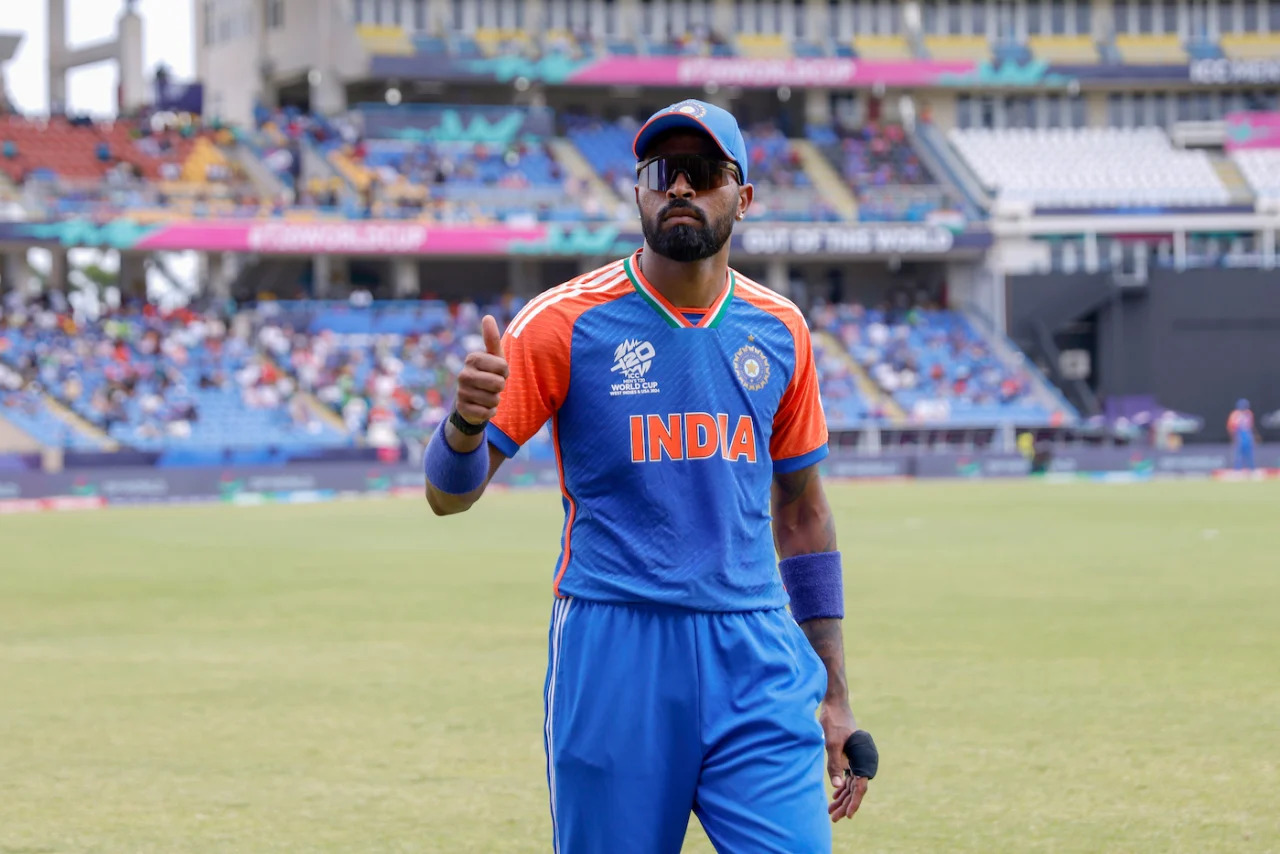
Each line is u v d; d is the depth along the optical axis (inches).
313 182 2933.1
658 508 213.8
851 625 773.9
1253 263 3031.5
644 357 215.3
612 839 212.7
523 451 2571.4
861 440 2805.1
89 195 2736.2
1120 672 617.6
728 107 3486.7
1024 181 3184.1
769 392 220.8
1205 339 2960.1
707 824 213.6
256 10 3272.6
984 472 2642.7
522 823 385.4
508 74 3105.3
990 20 3412.9
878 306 3255.4
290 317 2755.9
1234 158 3280.0
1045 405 2883.9
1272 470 2714.1
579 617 215.9
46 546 1392.7
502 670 643.5
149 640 756.6
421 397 2632.9
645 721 211.8
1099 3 3422.7
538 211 2955.2
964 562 1130.0
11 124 2918.3
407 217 2876.5
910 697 561.3
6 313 2554.1
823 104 3388.3
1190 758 453.7
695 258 211.2
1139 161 3265.3
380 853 357.4
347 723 524.7
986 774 433.7
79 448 2282.2
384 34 3166.8
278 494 2301.9
